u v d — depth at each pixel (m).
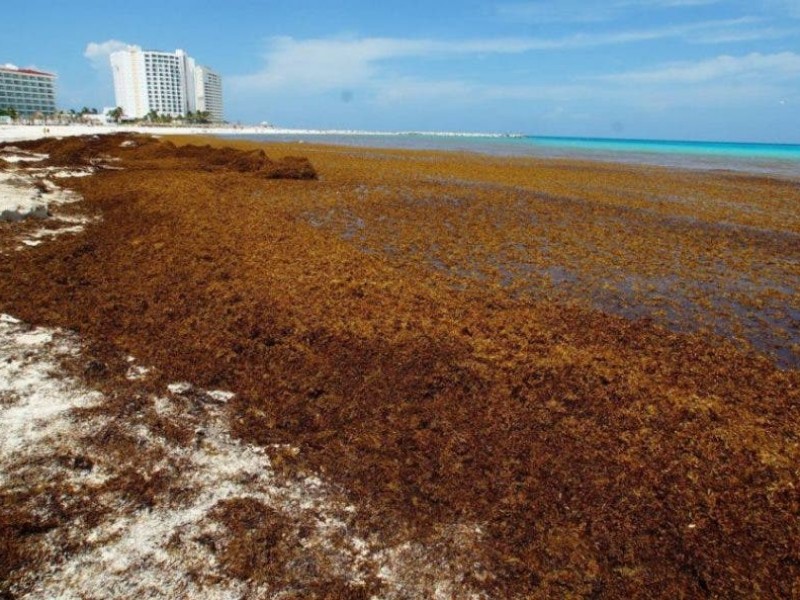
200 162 28.52
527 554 4.37
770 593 4.10
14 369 6.51
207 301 9.09
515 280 11.43
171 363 7.00
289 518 4.61
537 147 88.38
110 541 4.21
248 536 4.37
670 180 32.19
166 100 166.62
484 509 4.83
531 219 17.92
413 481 5.16
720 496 5.06
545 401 6.53
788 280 12.30
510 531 4.59
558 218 18.31
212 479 5.00
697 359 8.05
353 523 4.62
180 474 5.02
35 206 13.98
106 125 97.00
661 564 4.33
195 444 5.46
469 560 4.30
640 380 7.13
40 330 7.64
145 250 11.75
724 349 8.49
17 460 4.97
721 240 16.02
